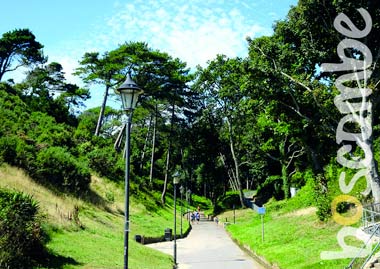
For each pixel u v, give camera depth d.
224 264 23.47
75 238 20.05
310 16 24.95
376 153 29.86
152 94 53.50
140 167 74.44
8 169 25.84
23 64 70.31
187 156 81.06
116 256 18.69
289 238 25.98
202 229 48.09
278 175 60.88
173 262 23.11
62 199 28.00
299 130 33.59
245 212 54.50
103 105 58.25
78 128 58.94
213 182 81.44
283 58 26.12
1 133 31.97
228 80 52.31
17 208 14.32
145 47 50.12
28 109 50.03
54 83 76.25
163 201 60.91
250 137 57.12
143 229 34.94
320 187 28.11
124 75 50.06
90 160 46.25
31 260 13.80
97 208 33.66
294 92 27.47
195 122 69.94
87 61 51.41
